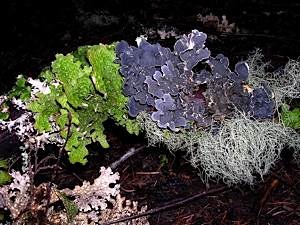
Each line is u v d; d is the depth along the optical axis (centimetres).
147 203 54
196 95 32
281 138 36
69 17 126
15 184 35
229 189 55
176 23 112
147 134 35
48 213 37
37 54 112
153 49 32
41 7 126
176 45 32
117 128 58
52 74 33
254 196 55
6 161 35
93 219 37
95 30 121
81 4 128
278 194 56
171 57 32
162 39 99
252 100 32
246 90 33
